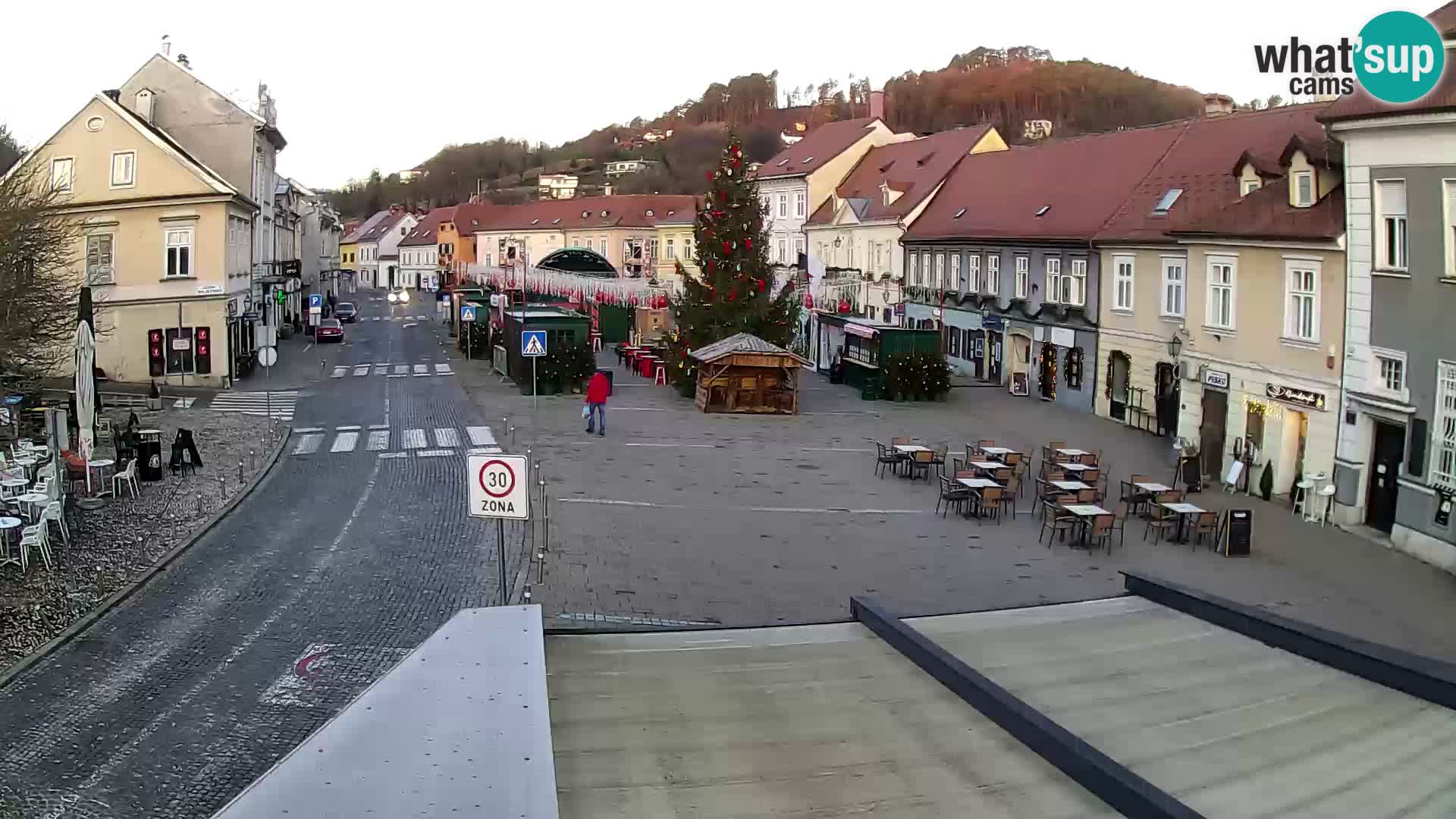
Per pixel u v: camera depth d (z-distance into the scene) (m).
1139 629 9.06
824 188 69.94
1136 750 6.28
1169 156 39.31
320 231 102.00
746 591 17.67
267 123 58.12
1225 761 6.09
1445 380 20.16
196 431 33.34
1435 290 20.47
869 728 6.53
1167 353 33.78
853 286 61.09
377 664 14.14
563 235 109.12
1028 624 9.23
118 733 11.90
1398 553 20.89
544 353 27.83
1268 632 8.60
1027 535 21.92
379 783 4.93
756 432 34.31
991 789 5.62
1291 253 25.06
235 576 18.20
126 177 44.00
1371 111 21.70
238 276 48.62
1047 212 43.91
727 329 42.94
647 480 26.64
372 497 24.53
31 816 10.02
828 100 176.25
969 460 26.42
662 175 168.75
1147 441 33.19
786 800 5.52
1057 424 36.38
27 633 15.05
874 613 8.74
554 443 31.77
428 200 189.00
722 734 6.44
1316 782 5.77
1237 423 27.59
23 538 18.06
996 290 46.25
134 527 21.28
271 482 26.30
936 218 53.50
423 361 56.53
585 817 5.36
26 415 30.75
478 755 5.20
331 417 36.78
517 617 7.09
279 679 13.59
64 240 30.11
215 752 11.47
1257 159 29.41
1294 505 24.62
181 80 55.91
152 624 15.66
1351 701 7.14
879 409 39.84
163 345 44.88
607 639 8.42
